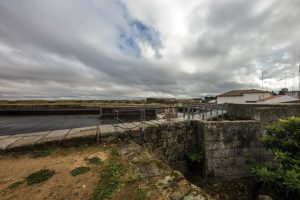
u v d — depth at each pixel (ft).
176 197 9.20
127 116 48.06
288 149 14.38
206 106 29.68
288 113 22.71
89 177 11.12
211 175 21.25
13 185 10.23
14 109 58.03
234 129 21.76
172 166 22.63
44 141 16.28
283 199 14.48
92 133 18.01
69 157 14.42
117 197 9.23
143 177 11.10
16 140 16.70
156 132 21.42
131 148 16.56
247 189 19.93
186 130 24.23
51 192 9.59
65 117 50.37
